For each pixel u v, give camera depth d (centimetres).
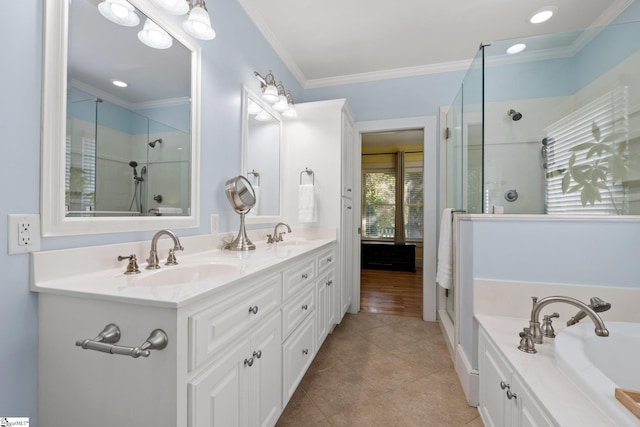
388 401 154
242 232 165
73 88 93
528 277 149
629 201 169
